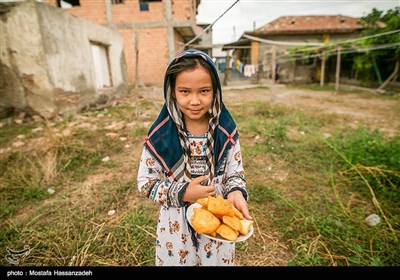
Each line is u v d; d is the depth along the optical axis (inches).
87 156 163.3
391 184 115.3
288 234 93.0
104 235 94.3
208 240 54.4
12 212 109.1
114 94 406.6
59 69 273.1
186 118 50.1
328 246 86.8
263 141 186.1
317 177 135.2
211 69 43.5
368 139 159.8
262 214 105.4
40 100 264.7
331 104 368.2
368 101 398.6
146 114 269.1
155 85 550.3
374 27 503.5
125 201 116.6
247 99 407.5
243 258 84.0
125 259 83.0
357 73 630.5
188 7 521.3
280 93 522.6
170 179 51.8
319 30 748.0
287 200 112.4
